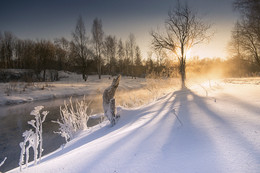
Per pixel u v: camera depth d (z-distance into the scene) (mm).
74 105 11047
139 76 46188
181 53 13000
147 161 1547
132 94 13875
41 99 13719
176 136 2129
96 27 33531
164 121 3027
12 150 4383
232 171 1189
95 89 19109
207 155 1485
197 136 2018
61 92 16234
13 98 12578
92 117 7410
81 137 4188
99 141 2760
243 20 14031
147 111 4703
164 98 6793
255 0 7402
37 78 28750
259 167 1193
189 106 4137
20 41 37938
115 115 4777
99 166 1624
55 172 1732
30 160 3648
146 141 2107
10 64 40000
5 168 3422
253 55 21125
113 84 5004
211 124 2422
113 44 43625
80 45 31484
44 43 31156
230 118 2617
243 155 1401
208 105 3939
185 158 1490
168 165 1409
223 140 1778
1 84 18625
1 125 6836
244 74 28391
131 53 44656
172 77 12930
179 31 13023
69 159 2037
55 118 7812
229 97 4766
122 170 1459
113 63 46344
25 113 8969
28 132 2252
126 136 2504
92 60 34312
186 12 12898
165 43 13555
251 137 1761
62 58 42969
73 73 41562
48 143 4652
